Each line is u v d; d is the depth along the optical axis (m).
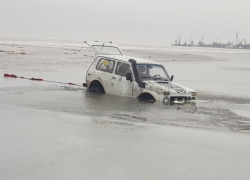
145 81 13.27
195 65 41.75
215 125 9.57
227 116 11.01
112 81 14.22
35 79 18.47
